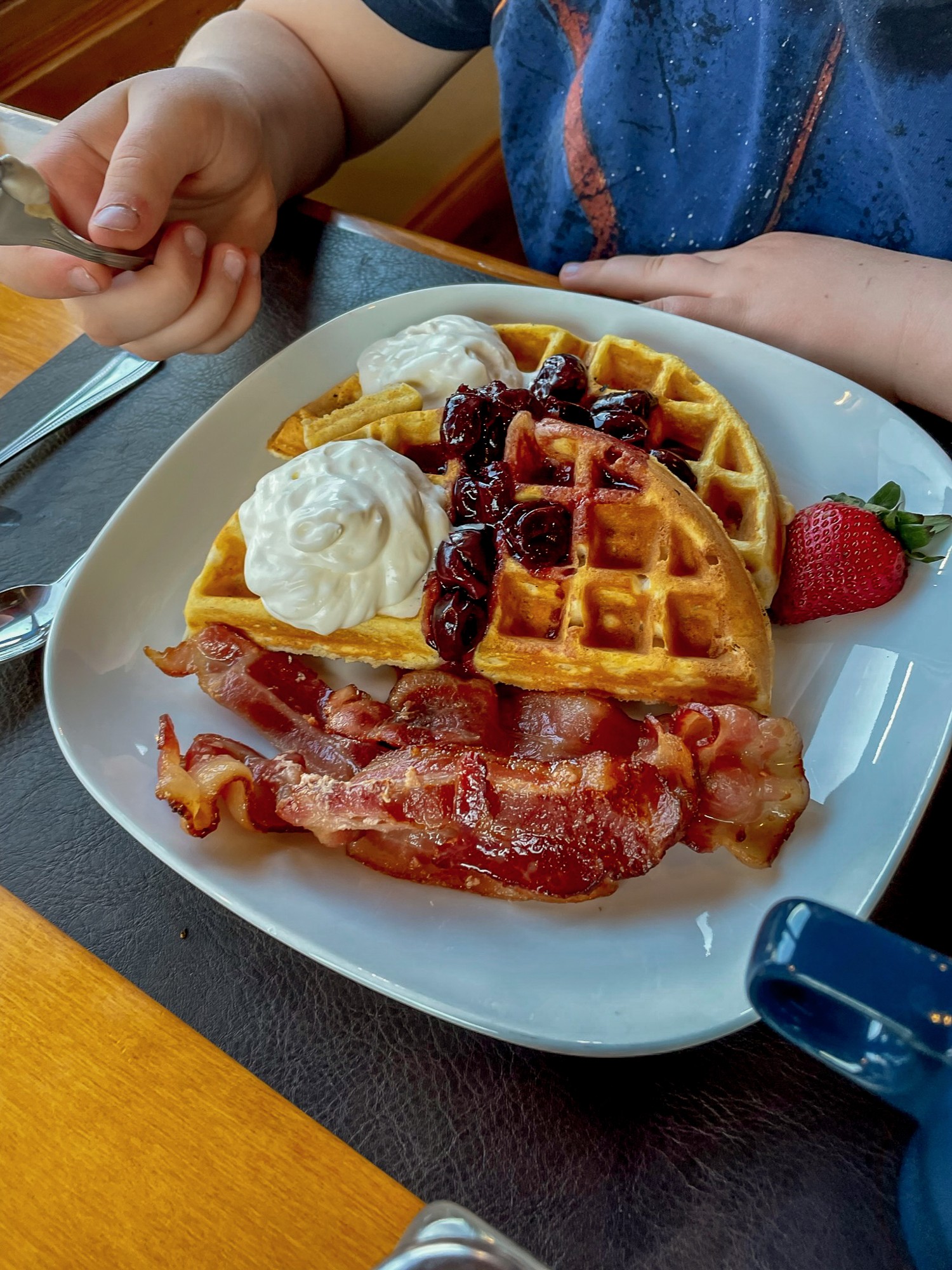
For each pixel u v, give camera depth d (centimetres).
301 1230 20
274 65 44
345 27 46
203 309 34
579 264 40
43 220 28
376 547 27
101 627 30
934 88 32
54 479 36
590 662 27
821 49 33
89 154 33
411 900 24
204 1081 22
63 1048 23
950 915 23
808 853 23
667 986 21
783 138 35
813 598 27
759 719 24
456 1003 21
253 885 24
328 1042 23
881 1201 20
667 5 35
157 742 27
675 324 34
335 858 25
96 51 58
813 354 34
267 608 29
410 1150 21
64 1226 21
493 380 32
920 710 24
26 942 25
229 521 31
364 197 69
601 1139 21
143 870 26
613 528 29
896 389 33
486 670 28
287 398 35
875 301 33
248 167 37
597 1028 20
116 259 31
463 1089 22
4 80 54
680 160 38
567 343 33
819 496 30
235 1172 21
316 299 39
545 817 23
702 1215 20
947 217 34
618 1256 20
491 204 65
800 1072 21
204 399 37
